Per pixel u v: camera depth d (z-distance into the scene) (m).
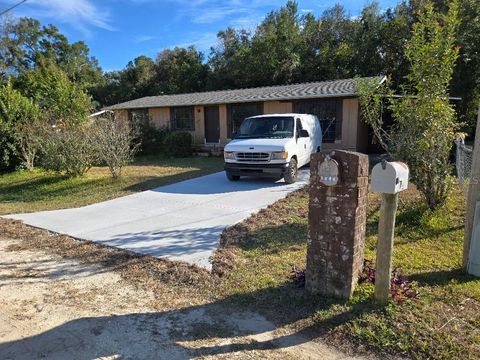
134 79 39.41
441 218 5.60
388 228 3.23
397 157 5.79
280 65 26.53
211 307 3.60
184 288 4.04
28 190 10.95
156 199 8.59
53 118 13.88
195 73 34.41
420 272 4.06
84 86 34.03
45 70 22.86
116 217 7.18
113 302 3.79
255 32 34.78
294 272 4.08
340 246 3.43
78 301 3.83
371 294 3.49
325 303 3.46
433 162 5.55
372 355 2.79
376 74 22.83
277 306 3.51
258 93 17.14
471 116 18.02
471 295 3.52
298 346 2.94
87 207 8.21
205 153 18.08
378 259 3.31
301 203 7.45
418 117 5.51
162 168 13.40
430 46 5.33
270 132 9.95
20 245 5.75
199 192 9.08
